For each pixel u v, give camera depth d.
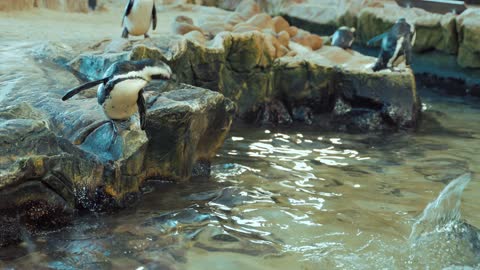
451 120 6.99
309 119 6.63
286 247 3.76
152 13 5.84
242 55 6.36
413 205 4.43
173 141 4.42
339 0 11.24
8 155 3.51
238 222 4.04
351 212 4.27
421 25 9.17
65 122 4.16
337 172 5.07
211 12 10.62
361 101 6.65
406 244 3.82
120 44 5.51
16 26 6.75
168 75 3.89
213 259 3.58
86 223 3.80
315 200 4.46
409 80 6.62
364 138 6.12
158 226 3.89
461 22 8.55
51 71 5.04
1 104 4.25
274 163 5.20
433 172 5.15
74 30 6.94
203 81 6.03
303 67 6.64
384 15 9.96
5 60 5.11
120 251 3.57
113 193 3.98
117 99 3.84
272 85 6.63
